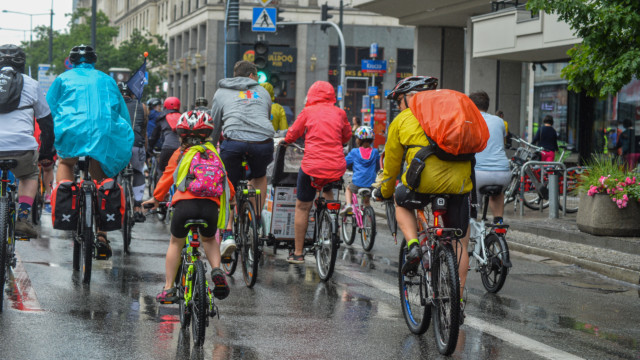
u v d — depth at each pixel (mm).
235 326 8508
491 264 10930
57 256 12359
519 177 21688
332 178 11461
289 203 12586
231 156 11289
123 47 83312
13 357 7039
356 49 80750
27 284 10078
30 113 9641
